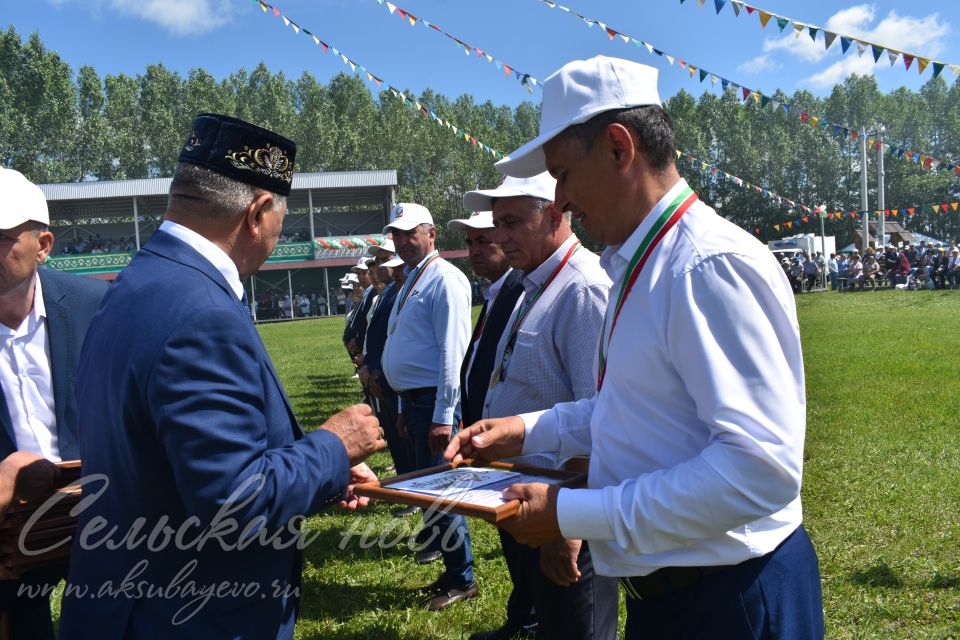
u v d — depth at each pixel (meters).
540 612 2.47
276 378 1.74
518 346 2.64
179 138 69.31
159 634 1.61
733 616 1.54
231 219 1.73
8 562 2.10
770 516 1.56
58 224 48.88
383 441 1.86
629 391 1.58
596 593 2.43
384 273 7.22
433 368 4.37
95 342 1.64
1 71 62.44
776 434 1.35
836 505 5.06
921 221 62.16
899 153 13.38
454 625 3.81
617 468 1.63
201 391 1.50
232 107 71.81
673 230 1.53
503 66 9.86
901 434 6.81
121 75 71.19
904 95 78.00
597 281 2.53
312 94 68.94
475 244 3.50
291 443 1.76
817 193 62.06
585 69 1.60
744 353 1.37
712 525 1.40
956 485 5.30
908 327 15.64
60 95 64.19
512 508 1.58
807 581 1.61
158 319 1.54
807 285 33.41
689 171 52.75
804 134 62.03
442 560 4.71
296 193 46.22
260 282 47.22
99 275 44.28
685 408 1.51
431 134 64.75
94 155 65.69
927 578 3.92
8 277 2.37
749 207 58.59
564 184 1.66
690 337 1.41
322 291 47.16
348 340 7.65
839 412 7.83
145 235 50.34
